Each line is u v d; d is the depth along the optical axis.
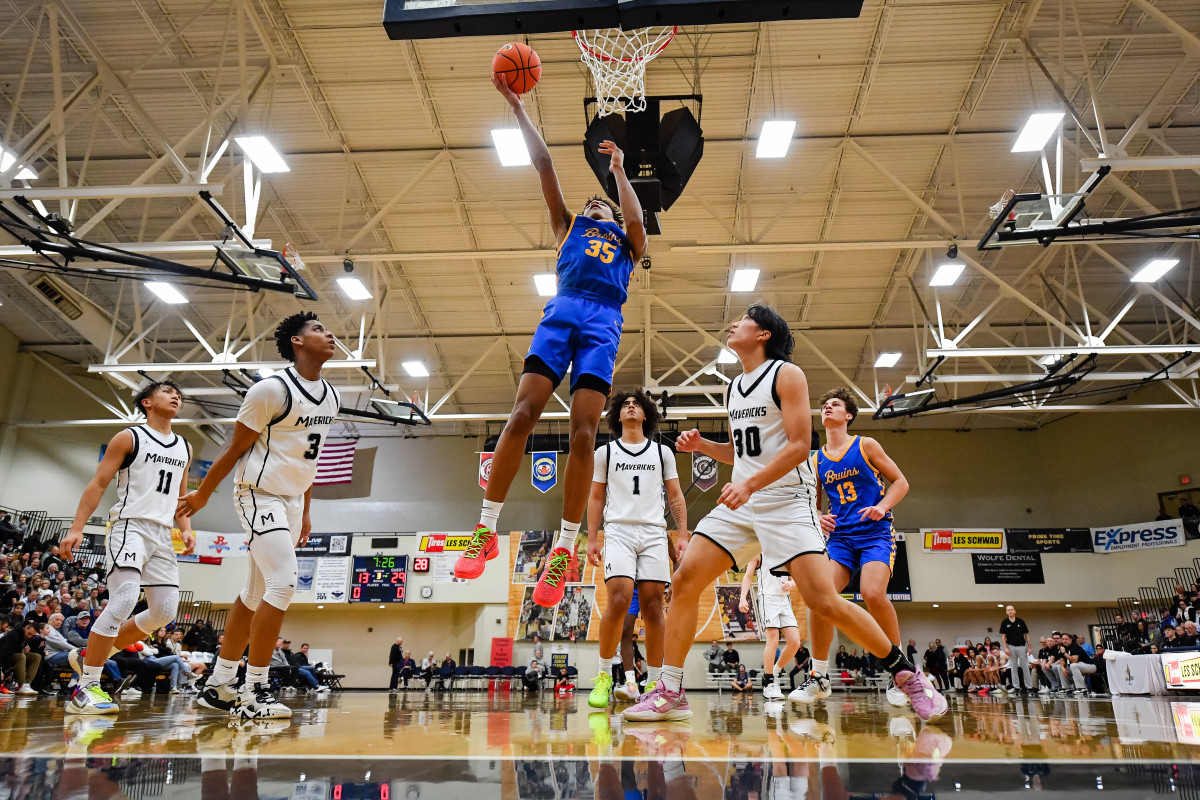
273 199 14.27
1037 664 15.38
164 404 4.19
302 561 22.38
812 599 2.98
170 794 1.16
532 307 18.20
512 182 13.91
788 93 11.98
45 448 19.44
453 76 11.67
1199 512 19.84
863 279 16.83
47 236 10.27
